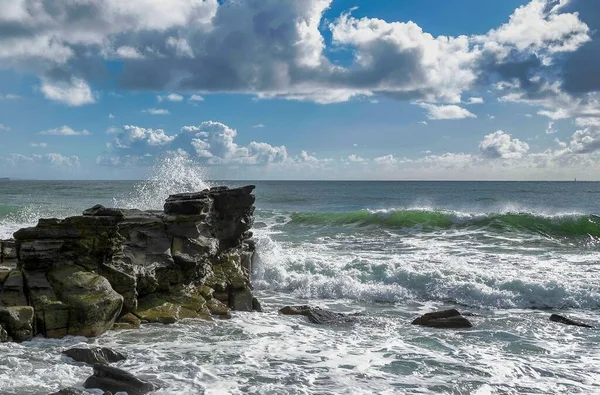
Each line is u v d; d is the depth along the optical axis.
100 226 13.77
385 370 10.63
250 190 18.89
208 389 9.31
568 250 24.70
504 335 13.20
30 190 88.31
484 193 96.81
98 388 8.96
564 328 13.84
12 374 9.67
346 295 17.70
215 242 17.03
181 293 14.98
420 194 90.88
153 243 15.47
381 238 28.55
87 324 12.17
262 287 18.73
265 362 10.95
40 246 13.16
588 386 9.90
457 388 9.71
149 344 11.94
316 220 34.91
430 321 14.08
